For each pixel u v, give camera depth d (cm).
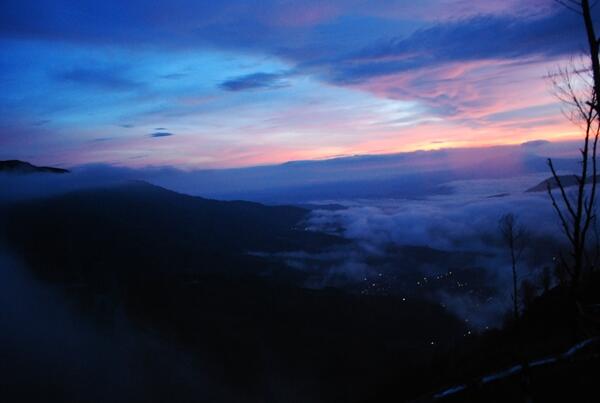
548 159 877
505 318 2372
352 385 3906
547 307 1717
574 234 877
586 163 832
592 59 789
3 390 3984
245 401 3903
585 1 786
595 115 812
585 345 976
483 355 1580
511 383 970
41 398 3916
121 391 4059
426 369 1822
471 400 989
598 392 808
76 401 3869
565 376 892
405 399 1485
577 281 926
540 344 1330
